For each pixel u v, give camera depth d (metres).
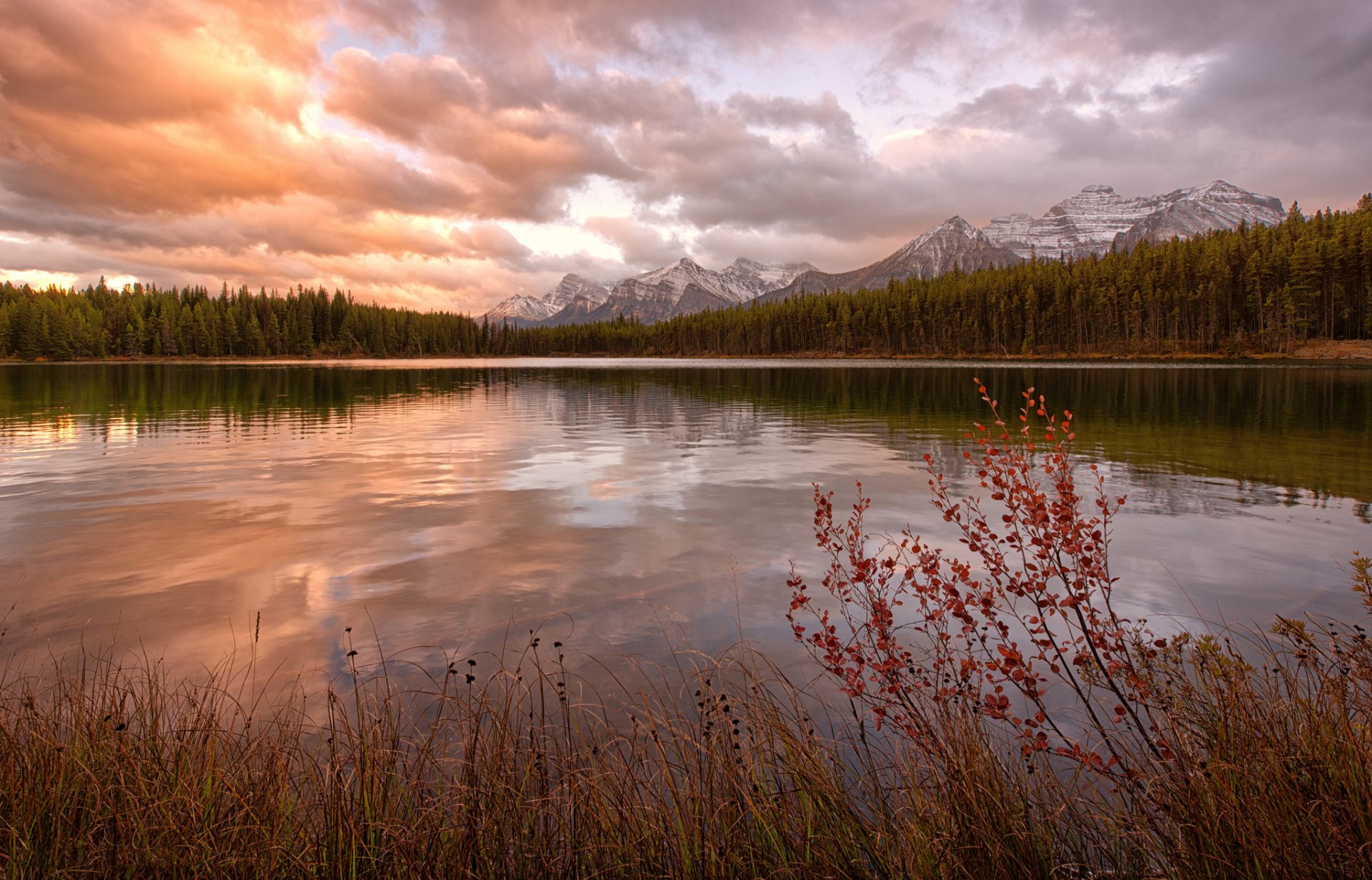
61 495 12.94
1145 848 2.84
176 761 3.12
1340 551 9.00
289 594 7.56
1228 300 101.44
